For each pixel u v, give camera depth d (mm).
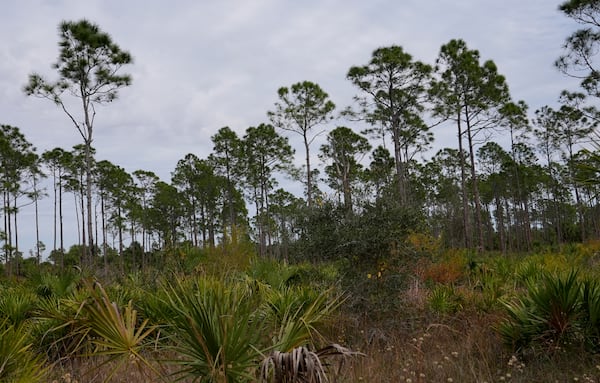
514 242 55406
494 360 6152
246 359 3582
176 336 3963
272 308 6262
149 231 52812
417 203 9930
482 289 9969
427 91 28906
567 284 5742
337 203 9805
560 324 5730
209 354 3602
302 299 7164
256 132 40594
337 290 8859
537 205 58094
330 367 5020
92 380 5164
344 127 38844
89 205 23297
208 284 4277
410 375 5496
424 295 9453
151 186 55250
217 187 50156
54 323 5980
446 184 48562
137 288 8070
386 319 8414
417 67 28141
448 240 36625
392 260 9047
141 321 5770
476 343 6535
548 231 53688
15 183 41312
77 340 5973
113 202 52219
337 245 9125
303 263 11750
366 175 38062
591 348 5711
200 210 52969
